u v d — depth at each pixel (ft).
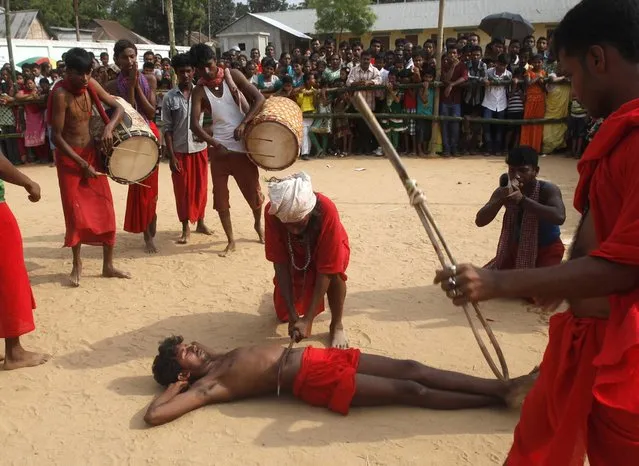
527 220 15.61
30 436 11.18
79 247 18.61
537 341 14.05
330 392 11.48
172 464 10.23
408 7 114.11
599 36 5.98
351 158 42.29
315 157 42.91
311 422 11.25
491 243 21.45
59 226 25.73
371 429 10.98
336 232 12.82
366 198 29.30
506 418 11.19
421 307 16.20
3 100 42.47
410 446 10.47
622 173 5.88
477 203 27.45
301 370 11.53
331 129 42.55
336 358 11.62
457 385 11.40
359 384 11.32
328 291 13.79
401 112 41.60
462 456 10.18
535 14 100.94
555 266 5.94
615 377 6.09
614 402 6.16
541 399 7.38
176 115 21.84
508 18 54.24
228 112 20.20
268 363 11.69
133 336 15.15
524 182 15.42
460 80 39.63
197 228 24.03
